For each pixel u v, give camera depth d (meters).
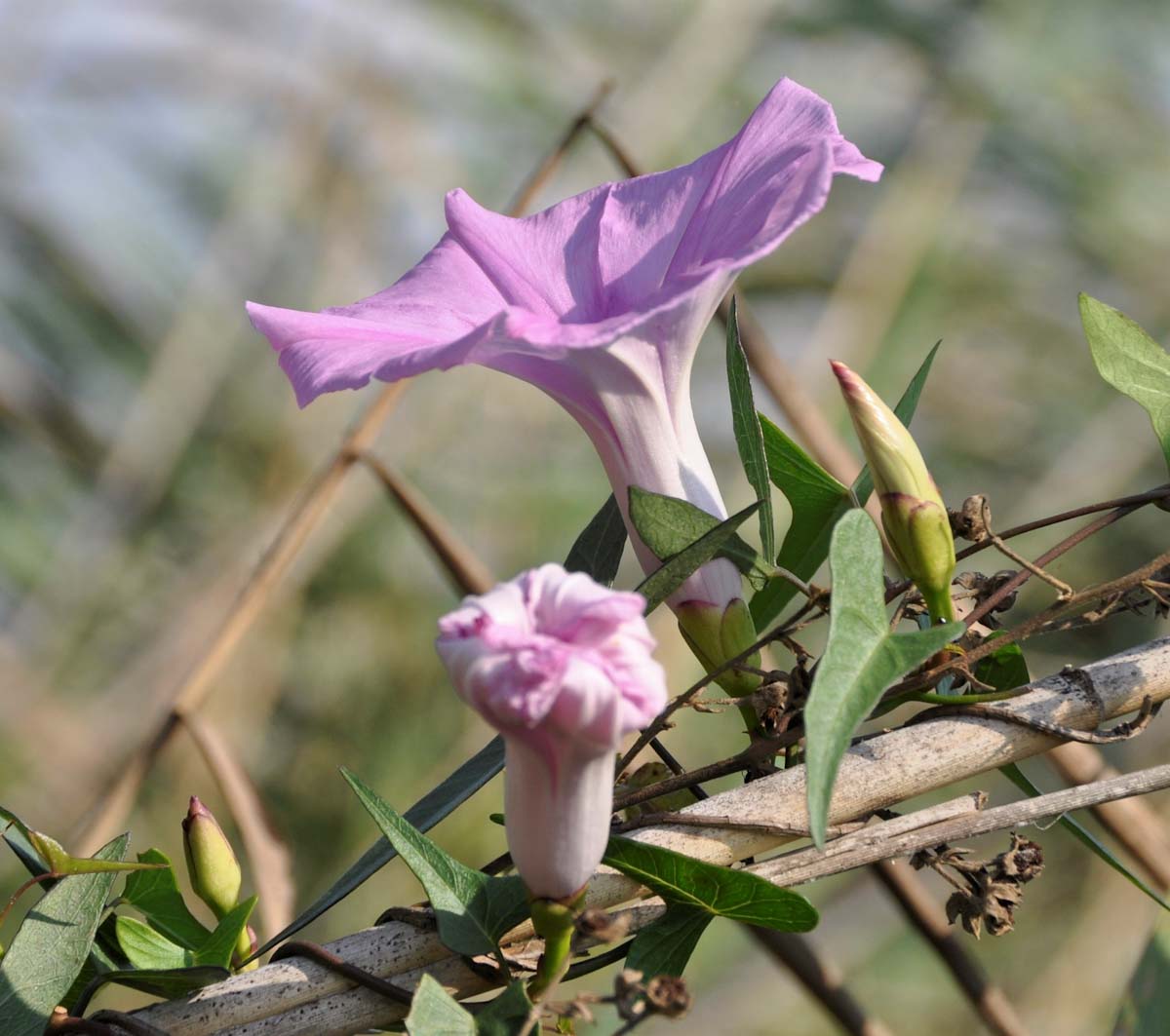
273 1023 0.85
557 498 1.66
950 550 0.87
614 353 0.87
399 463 1.60
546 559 1.65
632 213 0.90
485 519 1.64
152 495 1.60
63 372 1.70
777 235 0.85
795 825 0.86
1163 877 0.92
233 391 1.65
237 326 1.67
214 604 1.55
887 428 0.86
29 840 0.86
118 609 1.58
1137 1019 0.87
